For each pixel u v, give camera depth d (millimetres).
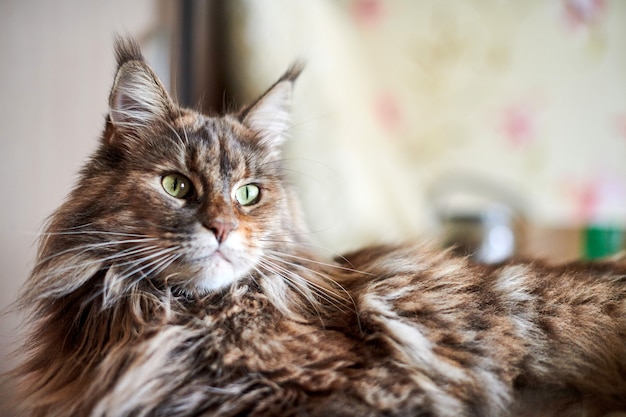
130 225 363
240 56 610
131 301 360
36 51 544
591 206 1013
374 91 919
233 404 327
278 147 468
